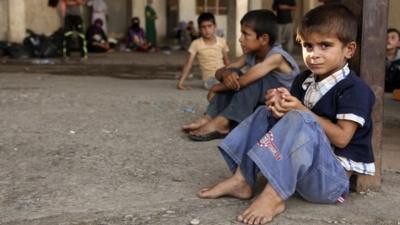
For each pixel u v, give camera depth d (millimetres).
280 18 14828
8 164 3613
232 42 12648
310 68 2816
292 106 2699
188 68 7336
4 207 2846
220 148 2934
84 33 15617
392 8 11883
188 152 3963
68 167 3549
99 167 3553
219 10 18469
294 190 2701
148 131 4629
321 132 2686
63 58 13453
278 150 2666
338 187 2791
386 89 7605
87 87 7512
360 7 3025
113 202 2924
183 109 5684
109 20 18188
